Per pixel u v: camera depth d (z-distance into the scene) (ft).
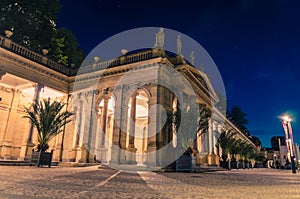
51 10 97.35
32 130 67.82
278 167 218.18
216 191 18.81
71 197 13.14
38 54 72.43
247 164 143.84
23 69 66.39
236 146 123.85
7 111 73.00
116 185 20.59
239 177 40.88
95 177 28.35
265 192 19.02
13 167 42.98
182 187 21.08
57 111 54.90
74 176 28.32
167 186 21.48
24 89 76.02
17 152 72.79
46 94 80.94
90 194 14.55
